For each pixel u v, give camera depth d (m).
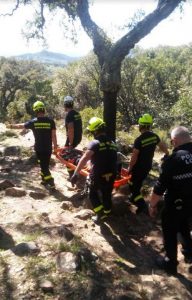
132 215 6.38
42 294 4.04
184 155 4.39
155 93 37.22
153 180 7.95
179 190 4.43
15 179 7.88
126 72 34.03
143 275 4.74
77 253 4.70
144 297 4.28
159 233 5.89
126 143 11.20
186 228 5.12
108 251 5.21
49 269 4.41
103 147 5.64
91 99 38.12
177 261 4.86
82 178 7.66
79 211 6.48
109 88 8.84
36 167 8.72
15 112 41.91
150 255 5.29
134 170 6.13
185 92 27.89
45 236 5.10
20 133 11.65
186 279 4.75
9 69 64.12
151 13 8.42
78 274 4.39
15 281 4.18
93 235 5.61
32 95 50.41
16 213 5.89
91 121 5.73
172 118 24.20
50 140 7.30
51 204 6.68
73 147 7.87
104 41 9.09
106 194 5.84
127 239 5.66
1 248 4.85
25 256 4.61
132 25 9.36
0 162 8.93
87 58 37.66
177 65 42.12
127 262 4.99
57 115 39.41
